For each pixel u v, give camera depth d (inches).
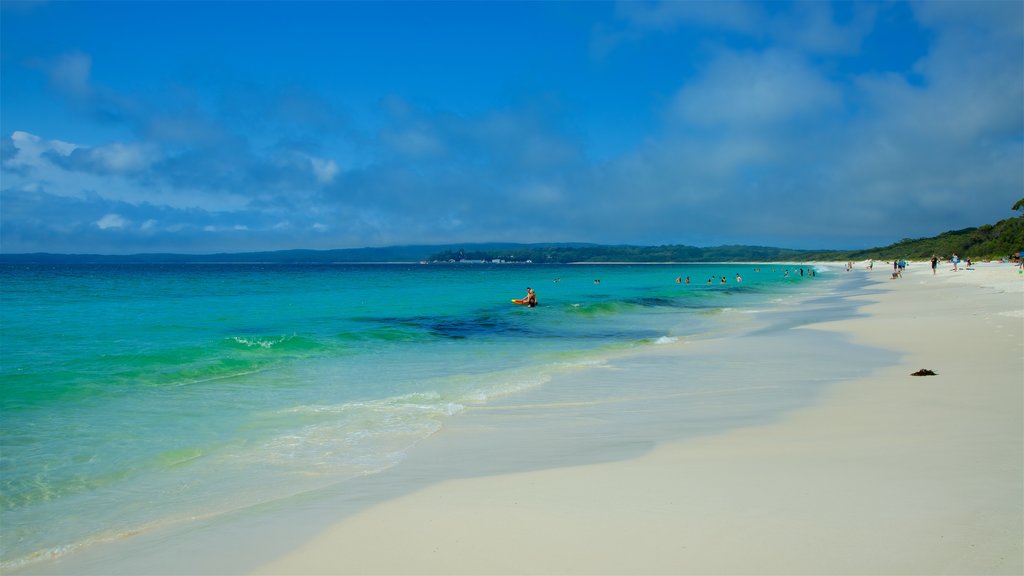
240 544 215.9
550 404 463.2
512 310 1418.6
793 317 1186.0
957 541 183.2
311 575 188.5
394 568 189.2
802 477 249.8
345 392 517.3
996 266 3075.8
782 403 430.6
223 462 325.4
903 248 6953.7
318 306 1497.3
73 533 238.5
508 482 269.4
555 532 207.2
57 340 815.1
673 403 454.3
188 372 595.5
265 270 5629.9
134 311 1286.9
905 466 258.4
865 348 715.4
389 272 5300.2
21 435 376.2
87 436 374.9
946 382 466.3
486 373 609.9
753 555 181.2
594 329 1059.3
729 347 768.3
